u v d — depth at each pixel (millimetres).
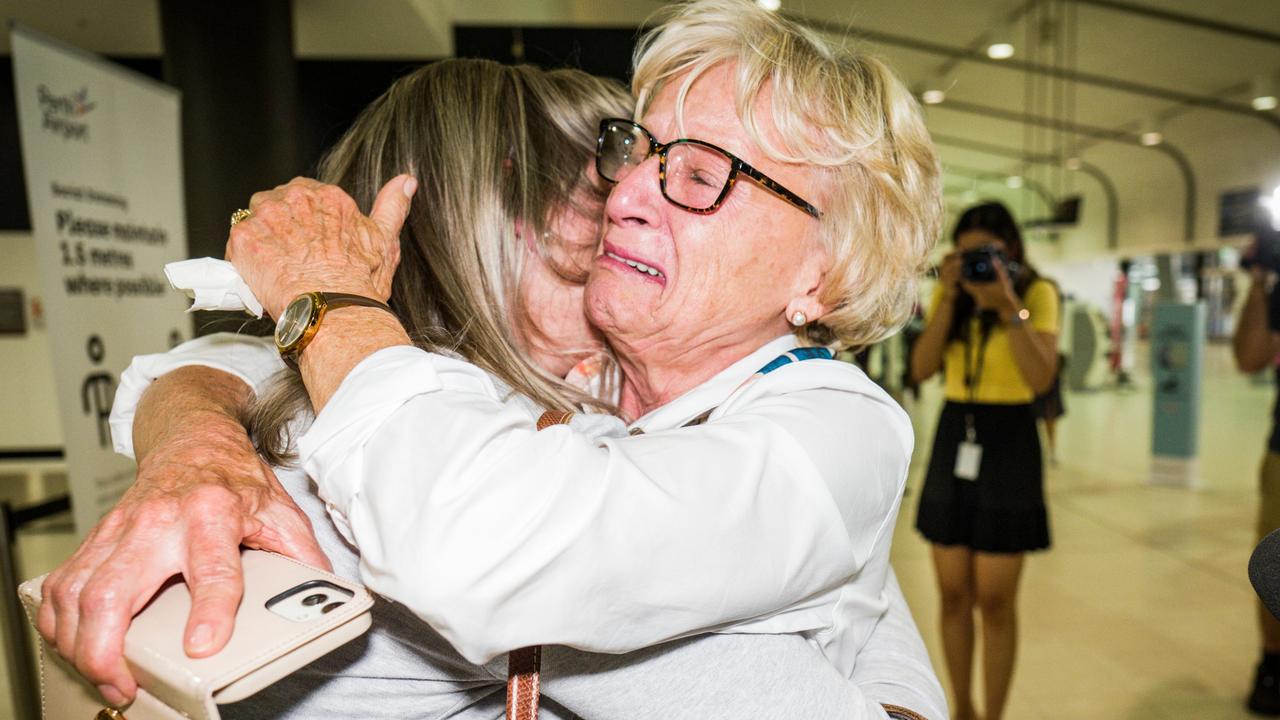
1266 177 11711
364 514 516
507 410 547
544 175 867
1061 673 3092
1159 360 6238
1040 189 17531
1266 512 2875
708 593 551
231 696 451
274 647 468
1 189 6656
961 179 18688
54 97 2641
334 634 494
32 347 7281
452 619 466
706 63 802
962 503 2588
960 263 2590
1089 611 3674
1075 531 4961
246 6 4293
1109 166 15641
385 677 677
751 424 649
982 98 11672
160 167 3129
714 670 625
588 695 625
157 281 3100
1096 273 18219
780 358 809
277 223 677
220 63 4270
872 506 710
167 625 494
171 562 526
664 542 529
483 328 786
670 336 831
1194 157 13383
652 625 543
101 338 2795
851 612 769
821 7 6242
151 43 5809
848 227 840
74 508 2646
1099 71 10195
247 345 911
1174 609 3691
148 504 550
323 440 535
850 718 658
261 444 702
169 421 698
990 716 2553
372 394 536
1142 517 5270
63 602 516
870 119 810
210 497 562
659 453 584
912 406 9828
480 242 817
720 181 785
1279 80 9922
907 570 4270
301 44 5754
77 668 504
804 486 628
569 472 515
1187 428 6152
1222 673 3066
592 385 932
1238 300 16844
